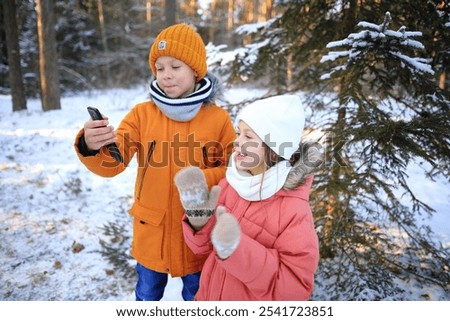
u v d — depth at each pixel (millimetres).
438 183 4824
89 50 19109
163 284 1967
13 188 4547
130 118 1710
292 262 1195
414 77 2270
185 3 24141
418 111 2533
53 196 4379
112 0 20531
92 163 1421
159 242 1725
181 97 1626
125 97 14172
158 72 1577
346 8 2719
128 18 21750
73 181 4816
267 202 1331
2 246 3264
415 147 1977
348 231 2375
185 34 1543
